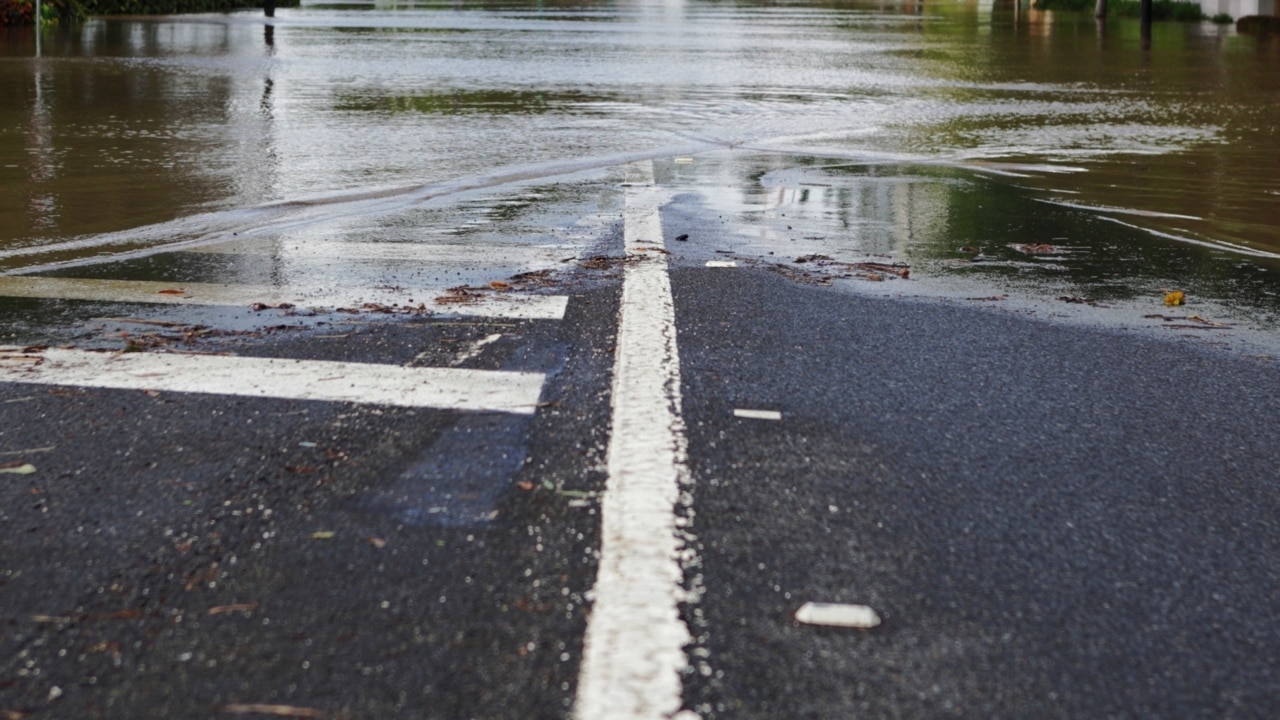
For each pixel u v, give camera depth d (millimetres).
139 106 15633
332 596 3354
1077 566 3672
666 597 3373
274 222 9000
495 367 5422
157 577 3453
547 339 5895
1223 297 7188
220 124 14234
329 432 4578
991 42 31344
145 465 4246
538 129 14555
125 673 2975
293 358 5523
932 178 11469
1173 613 3410
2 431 4559
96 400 4914
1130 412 5086
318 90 18109
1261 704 2980
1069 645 3215
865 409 4980
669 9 51094
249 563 3541
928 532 3857
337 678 2959
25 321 6133
